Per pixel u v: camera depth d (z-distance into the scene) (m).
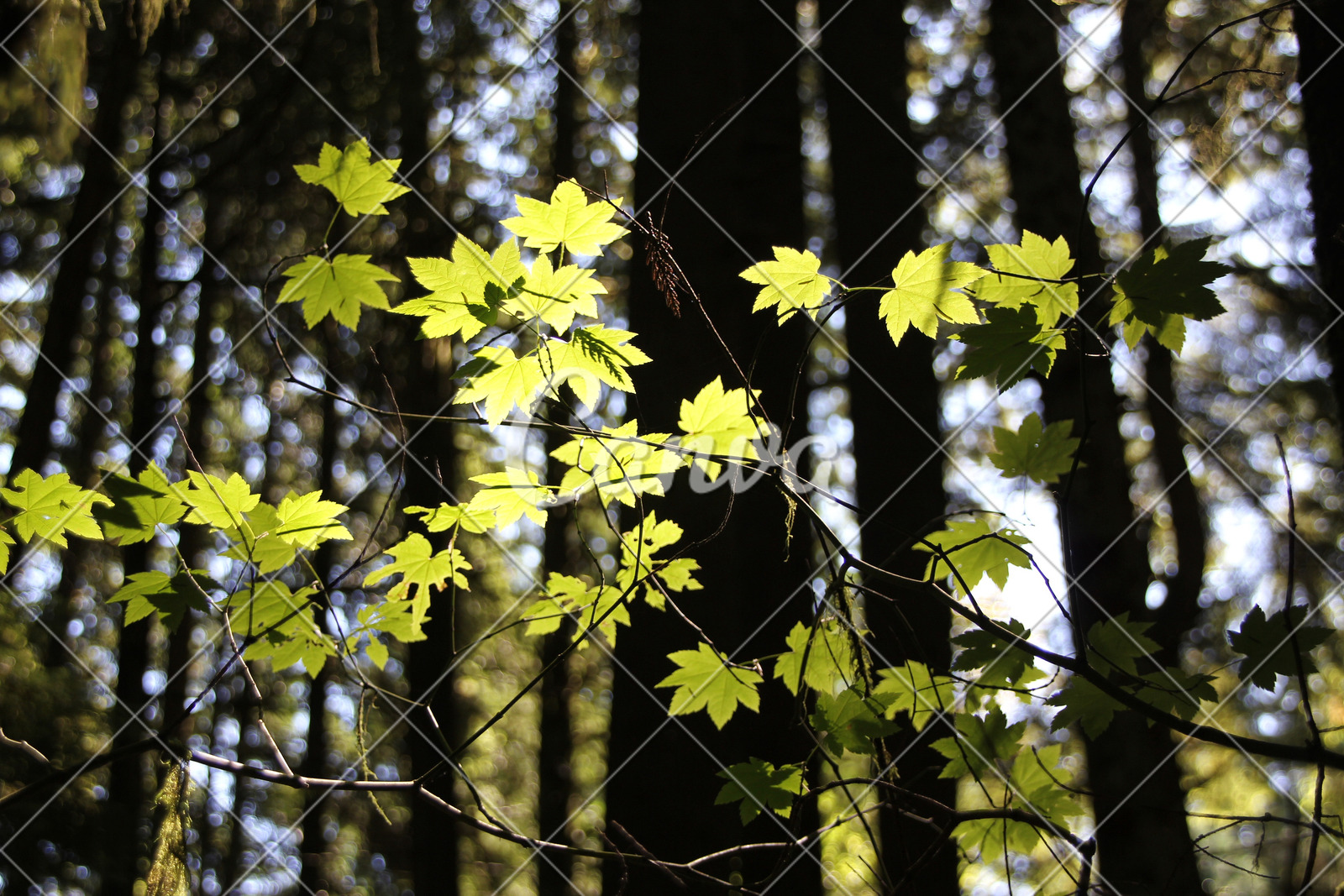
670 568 1.81
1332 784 4.69
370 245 6.96
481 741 10.28
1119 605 3.64
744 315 3.03
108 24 6.46
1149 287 1.41
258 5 6.11
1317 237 2.13
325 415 8.39
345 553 7.86
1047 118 4.46
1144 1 4.96
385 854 10.08
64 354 6.69
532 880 9.92
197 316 7.99
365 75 6.75
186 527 4.80
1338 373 2.07
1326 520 6.67
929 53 7.56
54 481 1.86
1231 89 3.04
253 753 9.62
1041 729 5.03
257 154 6.97
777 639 2.68
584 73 7.88
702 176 3.29
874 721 1.63
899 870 2.59
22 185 7.48
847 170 3.96
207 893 9.14
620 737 2.80
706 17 3.57
